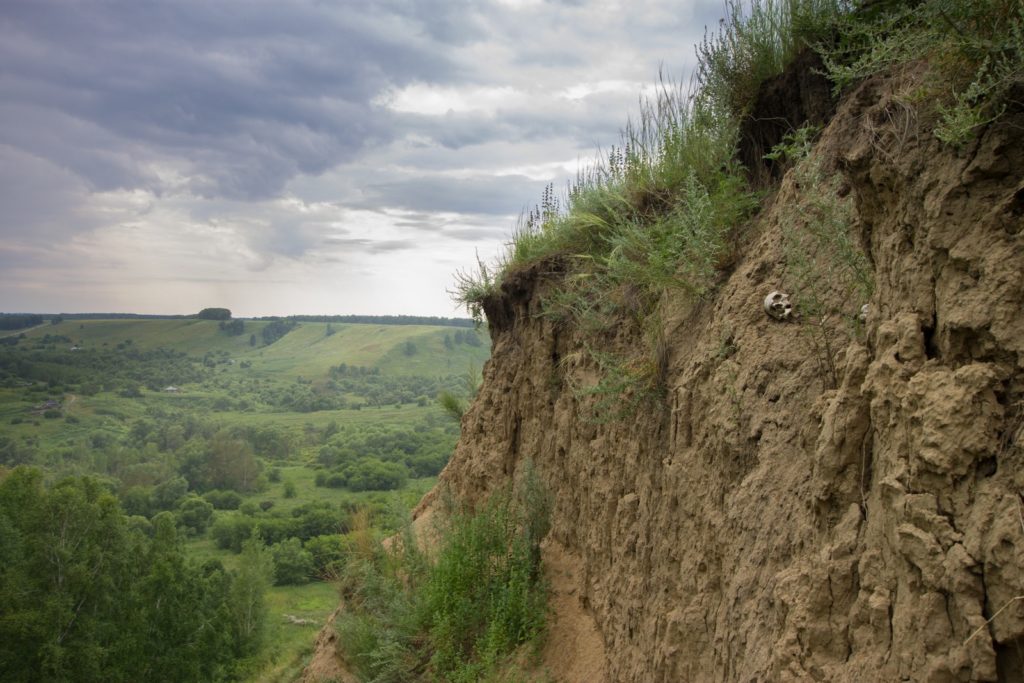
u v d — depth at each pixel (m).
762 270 4.63
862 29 4.08
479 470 9.83
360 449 125.69
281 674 23.98
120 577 32.41
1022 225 2.62
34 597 29.36
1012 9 2.85
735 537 3.87
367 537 11.22
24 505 30.95
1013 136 2.70
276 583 61.94
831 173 4.19
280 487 109.50
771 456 3.84
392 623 8.22
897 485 2.69
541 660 6.56
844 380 3.24
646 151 7.01
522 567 7.41
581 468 7.13
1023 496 2.32
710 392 4.54
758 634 3.41
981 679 2.28
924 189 2.97
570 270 8.16
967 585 2.36
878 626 2.73
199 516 86.06
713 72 6.13
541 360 8.48
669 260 5.36
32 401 183.12
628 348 6.45
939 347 2.78
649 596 5.04
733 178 5.37
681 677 4.18
